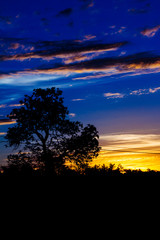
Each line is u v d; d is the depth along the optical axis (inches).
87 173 1024.2
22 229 465.1
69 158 1247.5
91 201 613.9
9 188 743.7
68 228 458.6
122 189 703.7
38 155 1219.9
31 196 659.4
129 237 420.8
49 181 824.9
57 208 577.6
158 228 452.8
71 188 730.8
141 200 607.8
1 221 509.4
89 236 430.0
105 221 497.0
